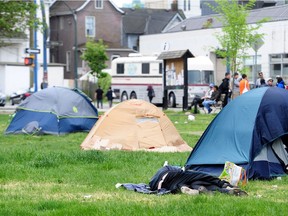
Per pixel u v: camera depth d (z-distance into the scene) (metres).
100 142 39.41
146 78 96.94
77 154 34.19
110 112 40.22
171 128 40.12
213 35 94.62
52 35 147.62
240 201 22.17
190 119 62.72
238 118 29.33
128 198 23.48
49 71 124.25
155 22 160.00
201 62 92.06
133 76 99.00
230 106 29.97
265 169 28.53
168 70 78.06
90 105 51.00
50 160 32.72
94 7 147.75
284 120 29.09
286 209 21.05
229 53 79.19
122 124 39.72
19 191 25.44
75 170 30.83
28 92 95.62
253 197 23.52
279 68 94.50
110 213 20.39
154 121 39.84
